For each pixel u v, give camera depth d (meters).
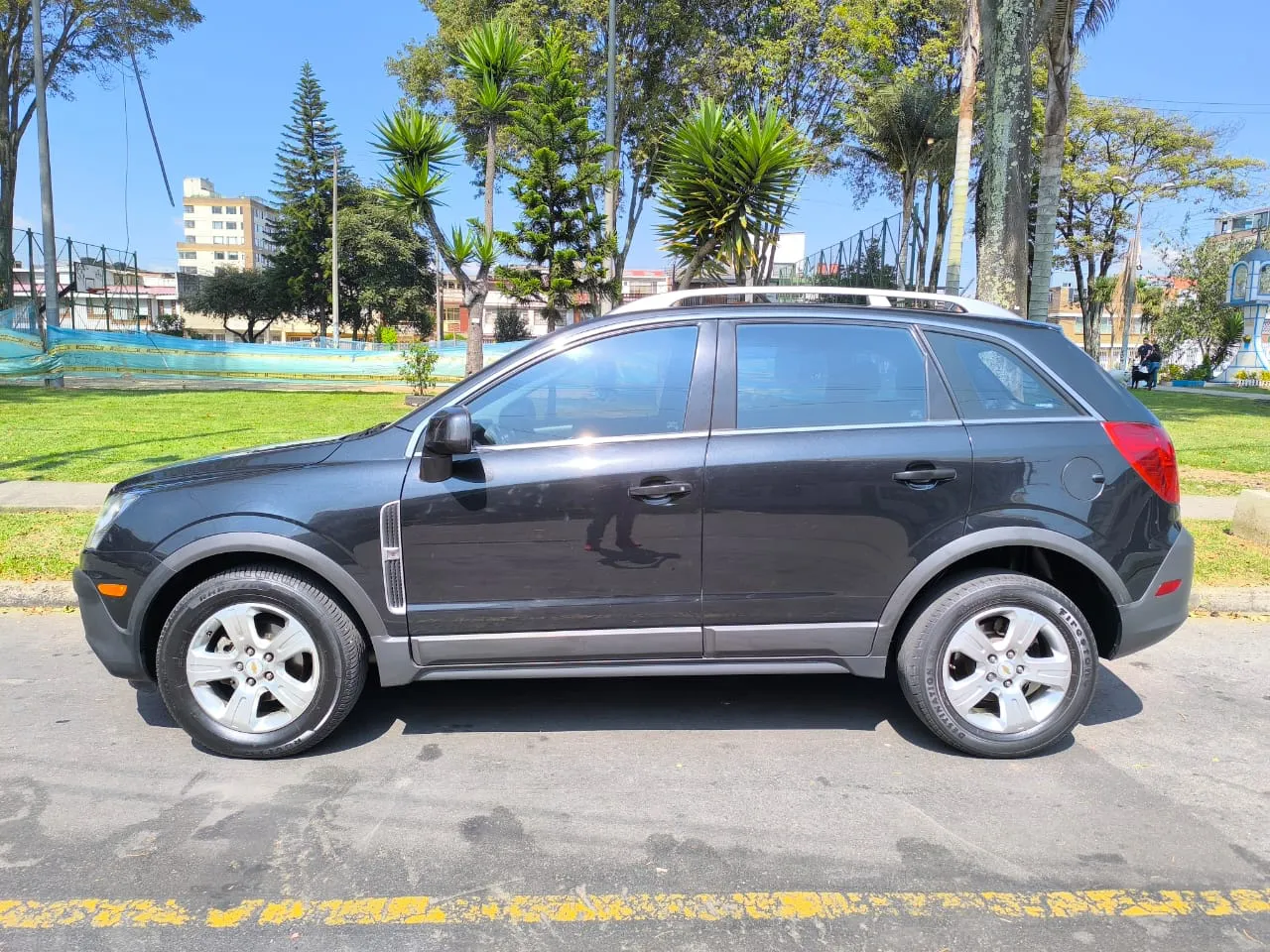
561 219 14.33
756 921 2.62
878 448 3.61
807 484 3.57
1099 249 38.84
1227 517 8.12
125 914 2.62
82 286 28.84
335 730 3.95
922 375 3.75
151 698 4.34
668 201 10.62
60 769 3.57
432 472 3.53
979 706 3.81
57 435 11.73
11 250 28.34
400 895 2.73
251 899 2.70
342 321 59.59
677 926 2.59
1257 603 6.00
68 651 5.05
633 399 3.69
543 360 3.73
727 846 3.03
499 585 3.59
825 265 26.61
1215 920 2.64
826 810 3.29
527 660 3.65
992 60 9.68
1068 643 3.67
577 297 14.73
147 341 22.56
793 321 3.78
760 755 3.77
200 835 3.07
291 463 3.67
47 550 6.46
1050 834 3.13
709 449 3.59
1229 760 3.77
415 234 56.50
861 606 3.65
